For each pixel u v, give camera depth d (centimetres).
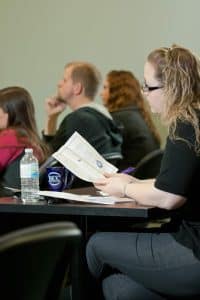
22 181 314
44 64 670
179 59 284
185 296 280
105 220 339
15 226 331
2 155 398
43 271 170
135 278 290
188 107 277
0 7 682
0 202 300
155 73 291
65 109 621
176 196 271
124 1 627
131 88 578
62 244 169
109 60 639
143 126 567
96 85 526
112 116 568
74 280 303
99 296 313
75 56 654
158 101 293
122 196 294
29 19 671
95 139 477
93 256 301
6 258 155
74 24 651
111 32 635
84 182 373
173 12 608
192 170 269
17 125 411
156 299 291
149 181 307
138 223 348
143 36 622
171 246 275
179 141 270
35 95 677
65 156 316
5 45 686
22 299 167
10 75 687
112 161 488
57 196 302
